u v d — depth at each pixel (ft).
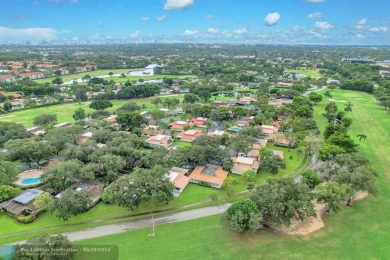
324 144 343.87
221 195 272.31
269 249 194.49
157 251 193.36
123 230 218.38
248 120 505.25
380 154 369.91
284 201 209.56
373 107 631.15
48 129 426.51
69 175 264.31
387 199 260.83
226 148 364.17
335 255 189.67
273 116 521.24
